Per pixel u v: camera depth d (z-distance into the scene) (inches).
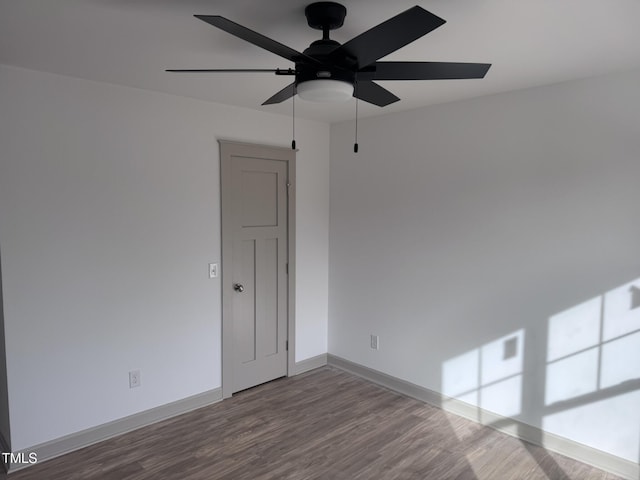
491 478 104.5
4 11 70.7
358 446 118.3
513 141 120.7
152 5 68.5
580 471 107.8
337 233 171.0
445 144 135.6
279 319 161.2
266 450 116.0
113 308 120.4
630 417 104.6
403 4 67.4
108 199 117.8
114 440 120.3
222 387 145.4
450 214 135.6
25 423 107.6
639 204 101.2
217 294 142.6
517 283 122.2
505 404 126.2
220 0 66.5
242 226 147.5
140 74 107.0
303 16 72.2
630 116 101.4
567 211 112.2
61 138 109.2
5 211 102.3
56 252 110.1
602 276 107.4
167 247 130.0
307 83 68.0
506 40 82.4
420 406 142.8
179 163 130.9
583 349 111.2
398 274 151.1
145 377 127.7
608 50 88.0
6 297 103.5
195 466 108.6
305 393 151.6
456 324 136.3
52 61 97.5
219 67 101.6
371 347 161.6
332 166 171.0
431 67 68.4
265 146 150.0
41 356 109.2
